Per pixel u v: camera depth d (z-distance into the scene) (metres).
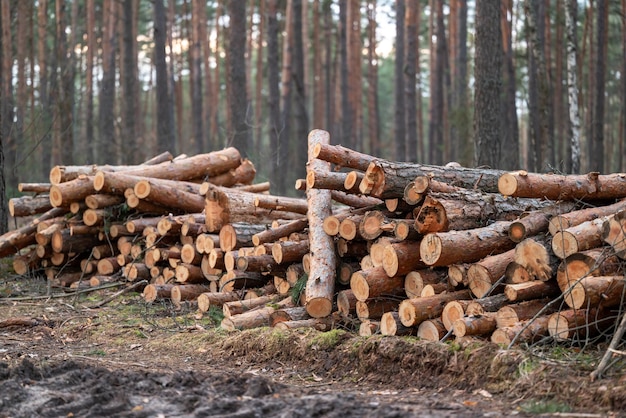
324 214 8.65
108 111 27.52
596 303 6.18
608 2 31.47
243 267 8.93
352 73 37.38
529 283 6.58
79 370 6.41
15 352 7.68
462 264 7.09
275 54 25.52
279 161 25.73
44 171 27.58
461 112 27.53
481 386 5.74
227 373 6.61
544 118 21.20
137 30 37.62
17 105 29.02
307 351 6.94
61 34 28.47
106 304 10.53
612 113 44.62
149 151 40.91
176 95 41.25
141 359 7.45
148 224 11.57
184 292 10.21
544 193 7.43
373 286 7.37
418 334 6.96
